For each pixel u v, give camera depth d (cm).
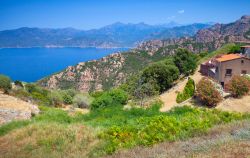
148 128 2034
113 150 1791
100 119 3131
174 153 1352
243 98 4784
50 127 2384
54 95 5956
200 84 5216
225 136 1546
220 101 4944
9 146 2130
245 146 1288
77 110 5344
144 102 5869
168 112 3538
